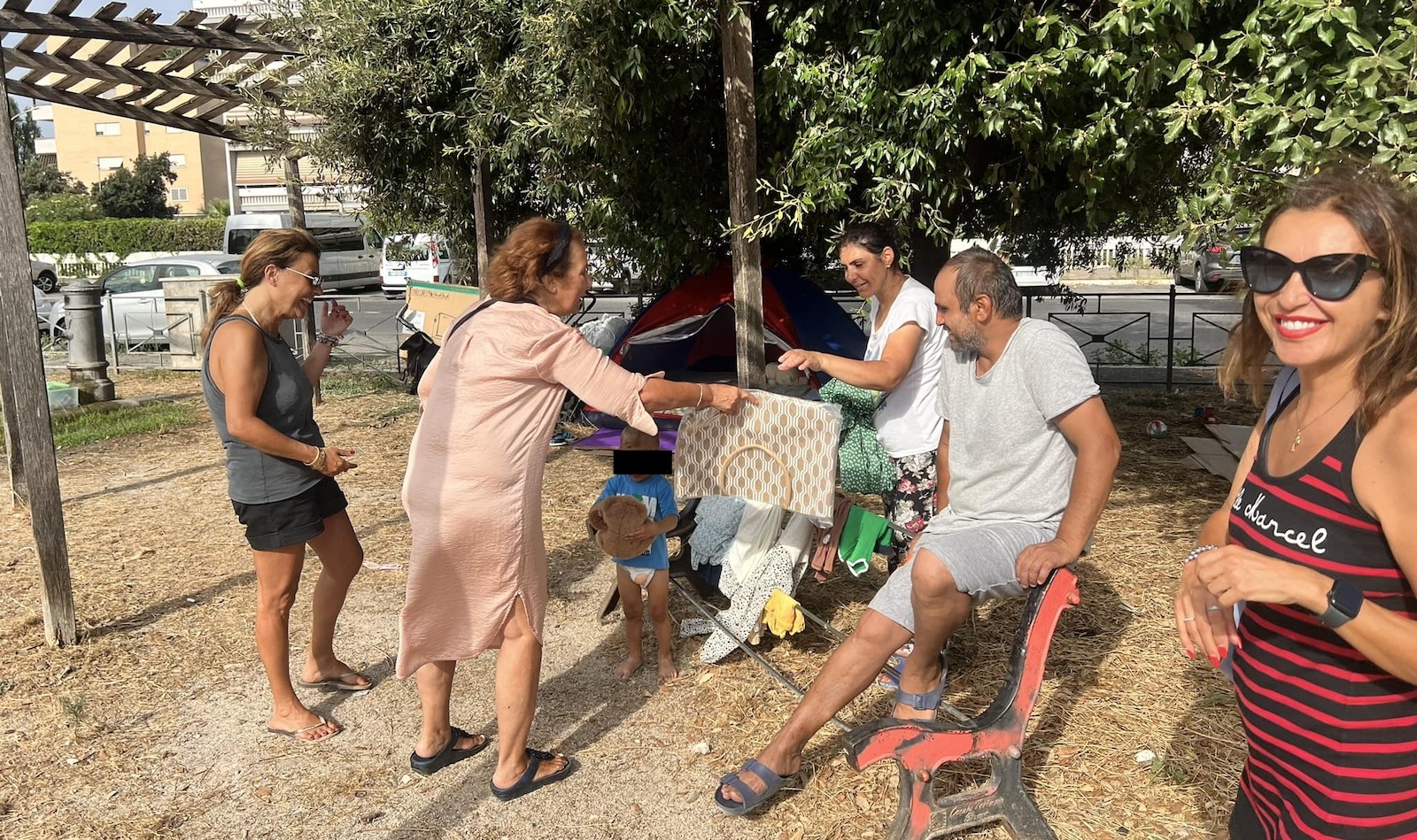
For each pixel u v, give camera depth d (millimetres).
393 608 5289
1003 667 4359
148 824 3424
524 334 3148
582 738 3957
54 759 3830
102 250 36938
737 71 5379
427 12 8523
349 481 7809
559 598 5402
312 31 8727
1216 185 4180
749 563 4453
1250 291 1979
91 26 6504
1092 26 4562
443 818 3451
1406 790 1695
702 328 8375
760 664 4293
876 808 3387
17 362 4543
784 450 3715
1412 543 1571
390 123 9438
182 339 14508
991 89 5027
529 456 3254
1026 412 3221
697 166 7652
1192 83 4172
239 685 4445
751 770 3324
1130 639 4562
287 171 10867
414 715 4184
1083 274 28016
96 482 8055
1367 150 3656
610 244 8492
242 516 3777
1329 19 3643
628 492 4297
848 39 5855
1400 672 1581
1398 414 1596
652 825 3369
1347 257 1625
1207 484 7172
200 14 7430
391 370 13711
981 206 7992
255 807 3525
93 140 57312
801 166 5867
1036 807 3135
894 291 4227
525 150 8430
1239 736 3684
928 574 3082
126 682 4461
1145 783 3428
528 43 7113
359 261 29906
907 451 4262
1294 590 1619
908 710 3311
